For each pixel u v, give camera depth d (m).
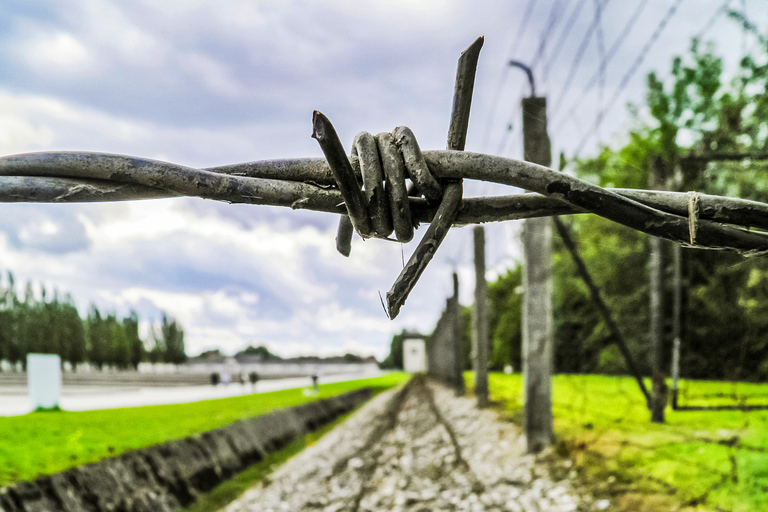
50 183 0.75
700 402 8.49
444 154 0.73
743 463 4.38
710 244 0.74
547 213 0.79
